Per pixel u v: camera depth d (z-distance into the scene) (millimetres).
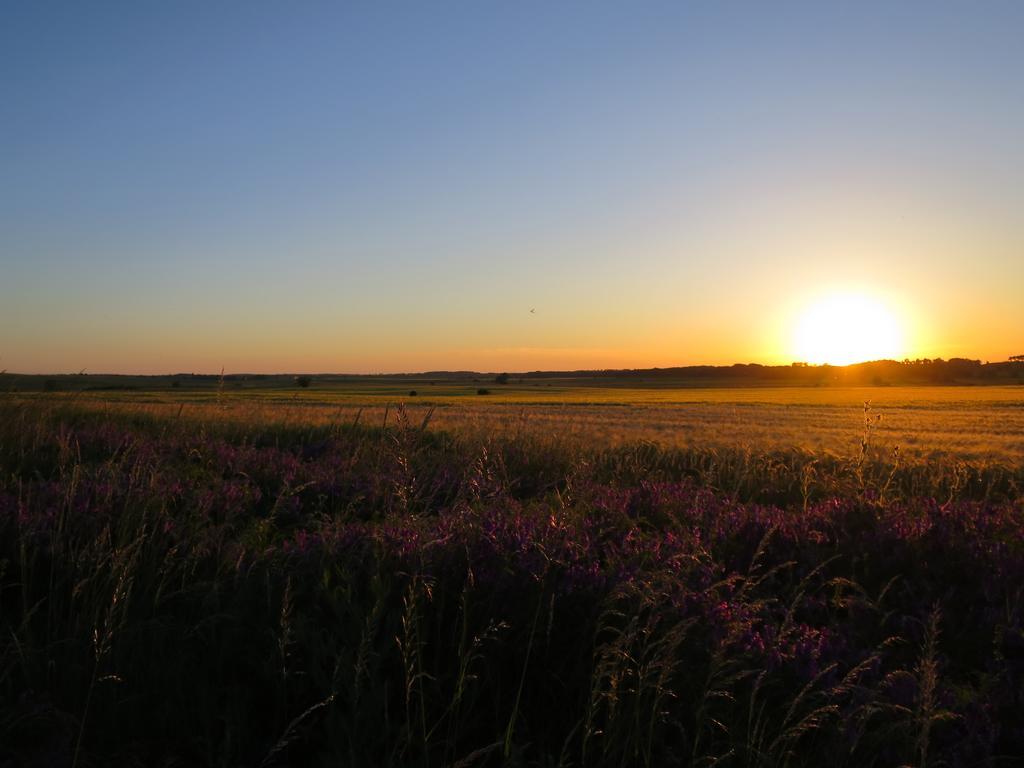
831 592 4391
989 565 4586
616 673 2848
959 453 16109
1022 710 3066
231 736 2832
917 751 2789
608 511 5602
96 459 7742
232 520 5336
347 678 2996
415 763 2697
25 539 4074
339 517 4734
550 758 2654
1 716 2787
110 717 2906
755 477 8867
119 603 3518
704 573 4203
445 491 6531
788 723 2963
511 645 3381
